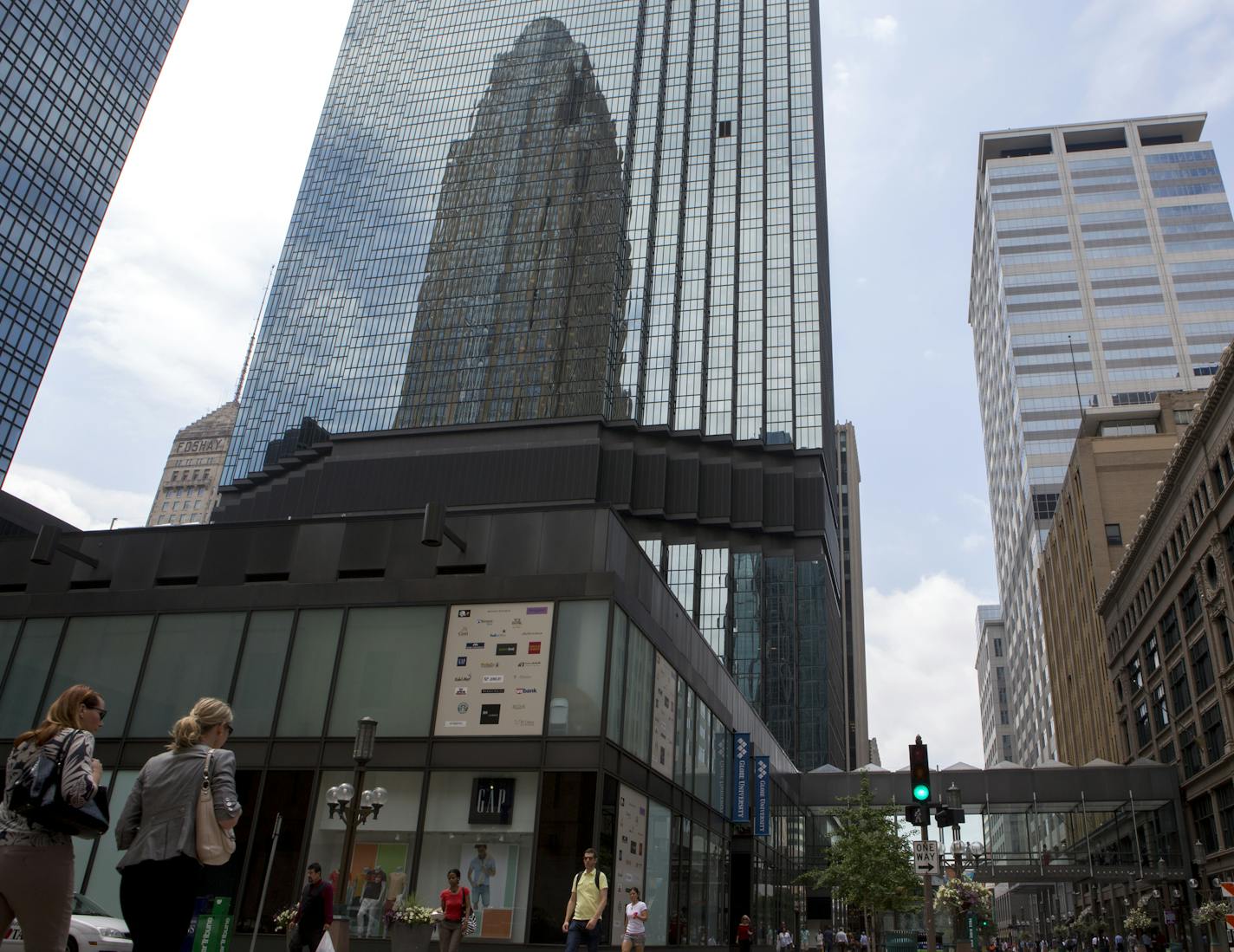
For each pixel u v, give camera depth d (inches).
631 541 1107.3
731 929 1587.1
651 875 1083.3
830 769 2454.5
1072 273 6545.3
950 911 1809.8
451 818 939.3
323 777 987.3
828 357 5757.9
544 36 5999.0
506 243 5334.6
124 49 4692.4
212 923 586.9
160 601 1125.1
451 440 4793.3
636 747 1053.8
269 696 1039.0
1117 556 3486.7
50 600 1162.0
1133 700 2935.5
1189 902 2214.6
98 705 249.0
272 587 1096.8
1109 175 6860.2
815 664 4483.3
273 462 5113.2
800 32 5915.4
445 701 991.0
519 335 5022.1
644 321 5024.6
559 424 4694.9
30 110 4178.2
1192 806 2297.0
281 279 5738.2
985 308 7603.4
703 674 1451.8
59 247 4264.3
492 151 5684.1
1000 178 7081.7
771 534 4729.3
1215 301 6264.8
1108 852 2380.7
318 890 589.0
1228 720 2057.1
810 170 5492.1
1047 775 2327.8
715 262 5265.8
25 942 220.7
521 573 1037.8
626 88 5634.8
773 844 1925.4
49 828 224.7
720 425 4825.3
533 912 879.7
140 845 235.6
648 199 5329.7
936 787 2340.1
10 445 3959.2
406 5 6476.4
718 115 5743.1
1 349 3949.3
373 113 6127.0
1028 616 6048.2
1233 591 1999.3
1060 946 3336.6
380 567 1083.9
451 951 754.8
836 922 2466.8
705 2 6077.8
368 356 5236.2
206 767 245.4
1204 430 2116.1
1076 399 6117.1
